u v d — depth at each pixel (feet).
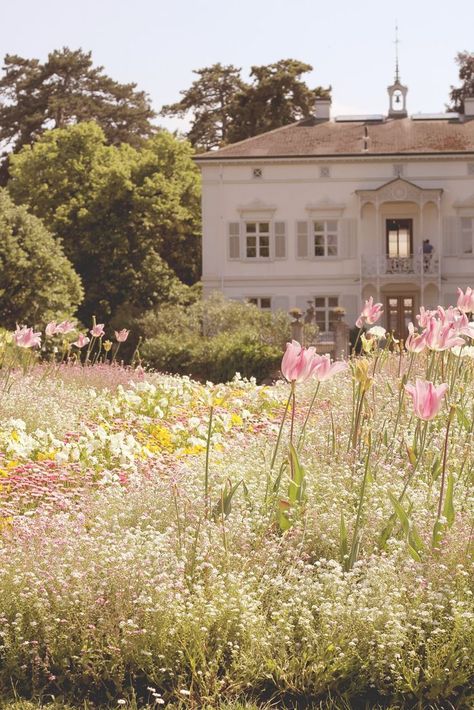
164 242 165.17
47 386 46.09
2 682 16.35
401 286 141.69
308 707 15.81
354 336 134.31
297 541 19.88
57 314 113.09
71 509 23.44
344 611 16.62
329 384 42.42
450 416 19.47
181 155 158.20
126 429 37.70
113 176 148.15
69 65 208.03
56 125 205.05
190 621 16.48
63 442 32.65
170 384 49.73
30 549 18.65
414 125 148.56
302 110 200.54
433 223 140.77
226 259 142.61
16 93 208.44
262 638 16.33
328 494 22.71
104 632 16.52
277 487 21.84
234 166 142.00
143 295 148.05
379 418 31.40
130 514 21.98
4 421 35.29
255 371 91.45
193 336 99.60
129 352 122.31
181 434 36.50
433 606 16.81
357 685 16.06
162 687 15.98
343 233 141.28
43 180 153.99
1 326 109.70
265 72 203.51
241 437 33.30
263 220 142.00
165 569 17.85
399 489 23.04
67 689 16.38
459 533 19.21
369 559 19.08
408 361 43.88
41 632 16.74
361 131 146.92
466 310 28.45
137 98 212.64
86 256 149.69
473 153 138.31
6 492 26.40
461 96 199.31
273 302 142.61
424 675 15.94
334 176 141.18
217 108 222.48
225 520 20.29
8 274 111.34
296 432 31.27
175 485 21.72
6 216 113.09
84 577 17.30
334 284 141.59
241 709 15.43
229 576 17.31
